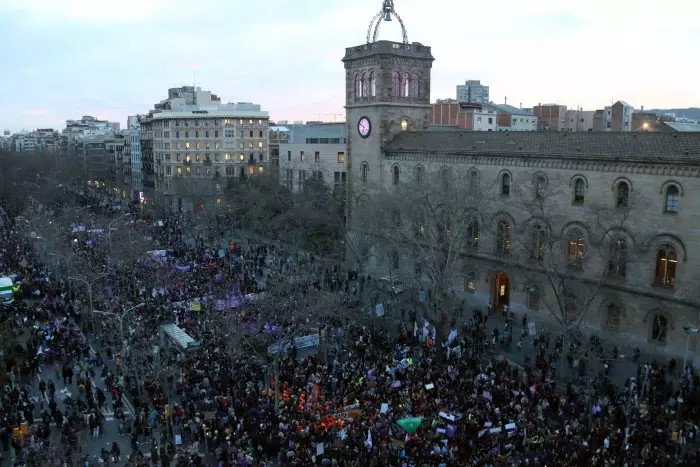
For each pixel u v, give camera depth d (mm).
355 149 87375
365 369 46750
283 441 37656
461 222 59750
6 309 64500
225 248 98375
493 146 67812
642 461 34906
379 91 81312
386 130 82125
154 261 79375
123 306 59031
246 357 51438
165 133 157000
